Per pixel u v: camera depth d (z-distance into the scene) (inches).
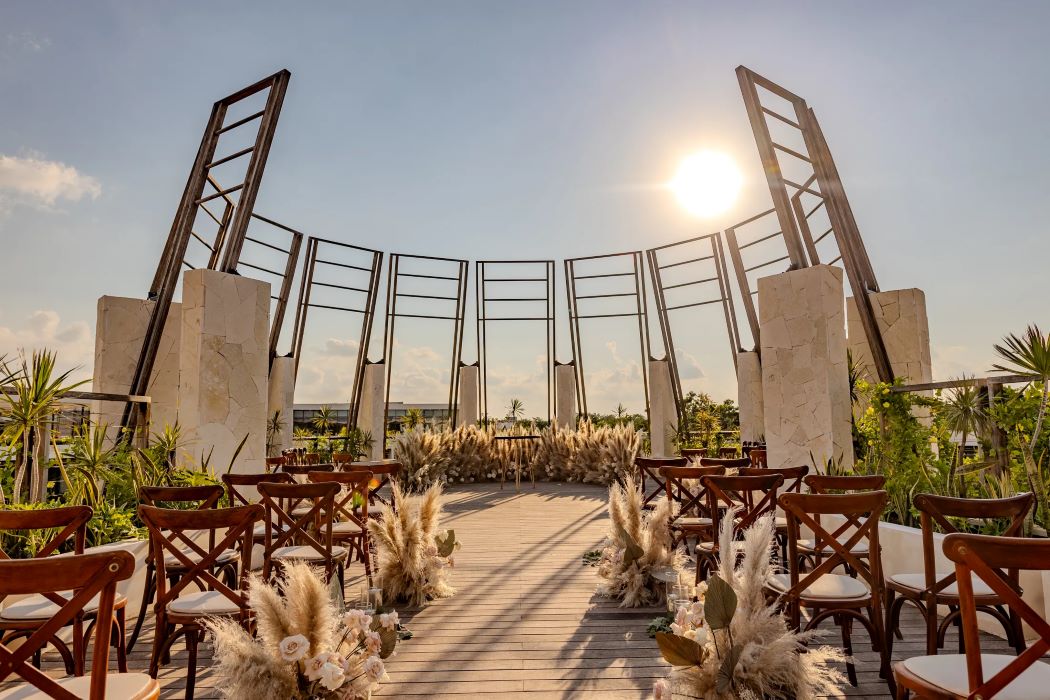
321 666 90.0
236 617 110.3
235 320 292.4
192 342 279.7
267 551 151.9
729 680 91.3
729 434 526.9
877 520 113.8
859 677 117.2
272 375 495.5
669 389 543.2
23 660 64.6
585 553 234.5
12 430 160.1
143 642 144.2
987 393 191.0
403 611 163.6
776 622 97.3
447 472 477.7
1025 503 105.9
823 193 341.1
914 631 145.0
